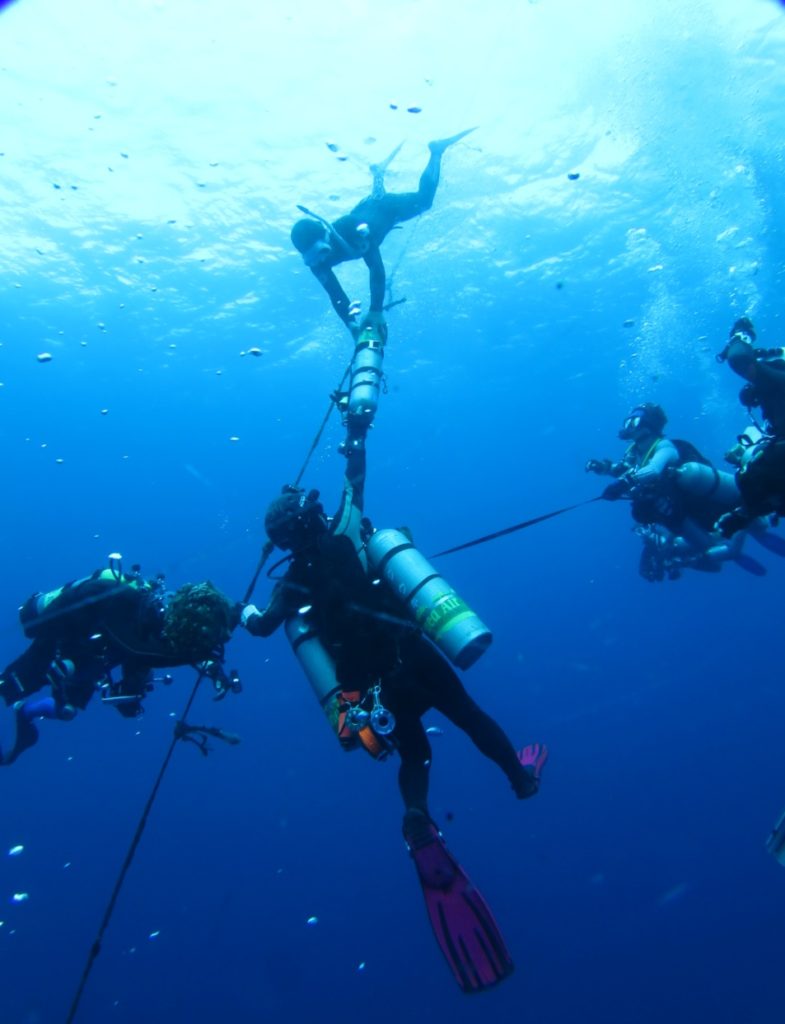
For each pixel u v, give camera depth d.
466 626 4.06
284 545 4.22
